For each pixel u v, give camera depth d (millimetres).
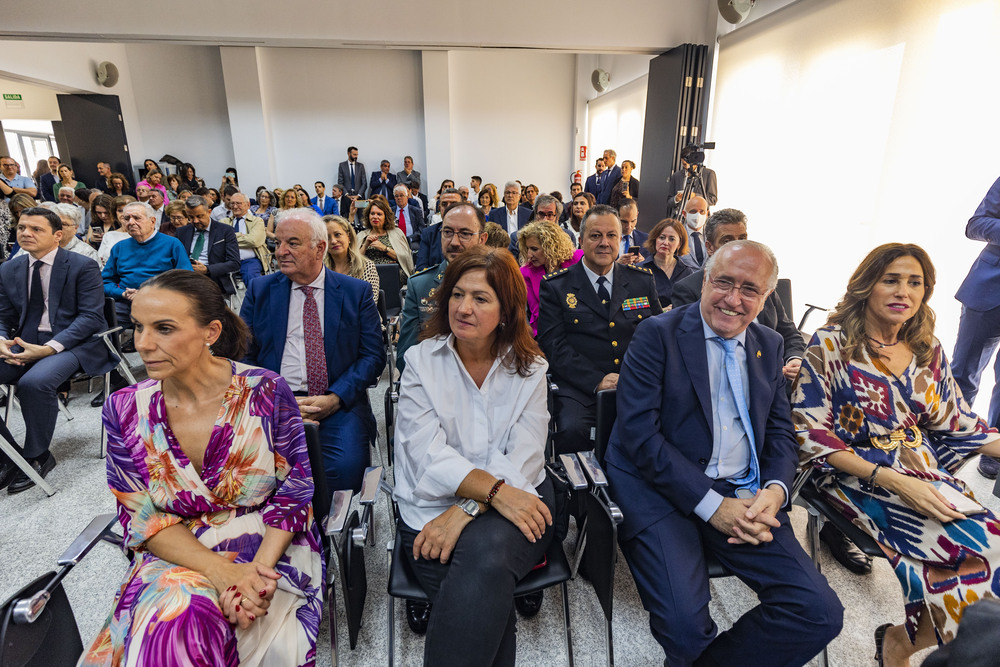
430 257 3721
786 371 1888
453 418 1344
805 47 4289
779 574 1164
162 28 4996
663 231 2602
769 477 1324
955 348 2451
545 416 1419
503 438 1364
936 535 1233
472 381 1357
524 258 2730
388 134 9594
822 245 4191
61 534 1886
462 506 1208
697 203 3342
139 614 938
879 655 1346
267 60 8859
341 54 9094
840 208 3984
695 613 1142
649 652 1431
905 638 1281
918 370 1420
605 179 7785
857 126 3775
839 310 1467
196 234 3973
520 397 1379
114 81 8641
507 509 1170
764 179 4895
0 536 1865
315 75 9094
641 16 5570
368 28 5316
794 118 4453
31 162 9641
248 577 1016
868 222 3711
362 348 1940
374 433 1998
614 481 1428
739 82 5215
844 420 1442
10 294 2334
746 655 1175
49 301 2354
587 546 1552
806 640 1097
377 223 3852
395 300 3482
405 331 2352
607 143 9500
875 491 1359
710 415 1357
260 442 1155
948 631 1180
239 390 1143
